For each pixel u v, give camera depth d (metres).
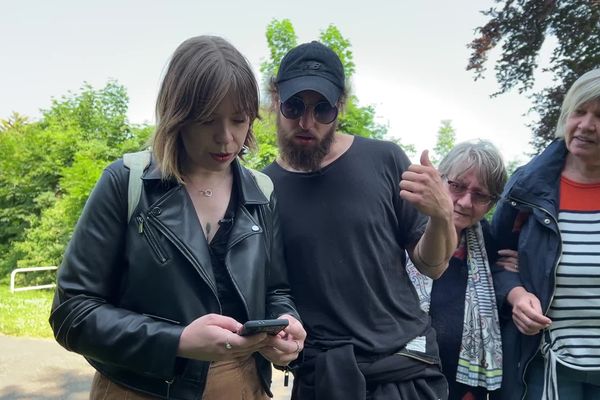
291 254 1.74
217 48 1.31
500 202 2.15
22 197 14.17
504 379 2.02
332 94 1.68
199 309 1.28
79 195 11.95
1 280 13.62
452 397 1.99
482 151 2.11
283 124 1.76
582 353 1.88
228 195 1.47
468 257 2.11
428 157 1.56
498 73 7.53
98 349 1.21
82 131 14.84
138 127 14.95
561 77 6.95
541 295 1.93
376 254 1.71
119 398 1.30
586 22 6.62
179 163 1.38
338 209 1.72
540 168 2.01
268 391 1.51
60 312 1.25
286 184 1.81
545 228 1.96
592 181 1.96
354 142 1.85
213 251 1.37
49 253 12.55
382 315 1.70
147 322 1.22
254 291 1.38
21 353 5.46
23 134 15.47
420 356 1.70
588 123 1.86
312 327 1.70
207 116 1.26
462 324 2.00
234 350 1.16
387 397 1.61
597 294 1.87
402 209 1.81
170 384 1.26
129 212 1.30
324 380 1.61
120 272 1.32
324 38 8.62
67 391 4.36
